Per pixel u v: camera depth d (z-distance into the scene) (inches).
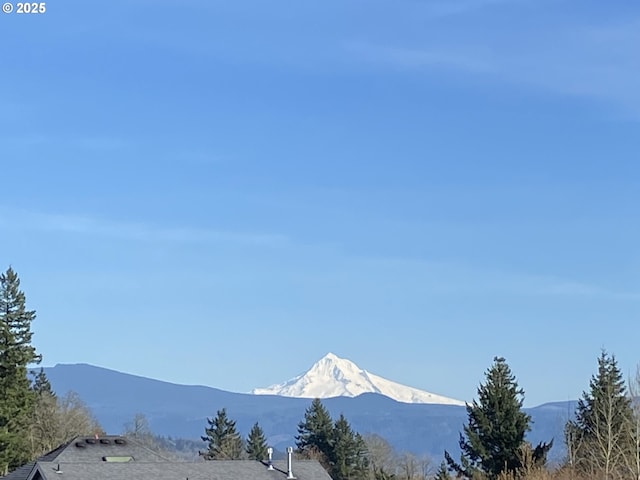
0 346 4175.7
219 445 6240.2
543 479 3395.7
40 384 5556.1
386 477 5388.8
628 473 3575.3
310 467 3344.0
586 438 3969.0
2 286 4266.7
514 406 3828.7
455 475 3922.2
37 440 4825.3
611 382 4121.6
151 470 3090.6
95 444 3486.7
